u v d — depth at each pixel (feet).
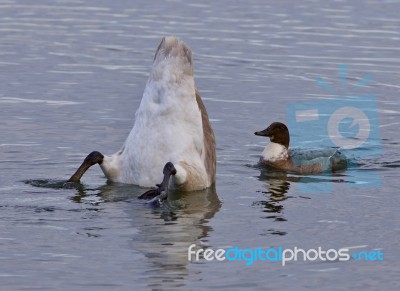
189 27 94.73
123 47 87.40
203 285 37.42
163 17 99.30
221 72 79.10
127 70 79.71
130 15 100.42
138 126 50.29
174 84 49.34
